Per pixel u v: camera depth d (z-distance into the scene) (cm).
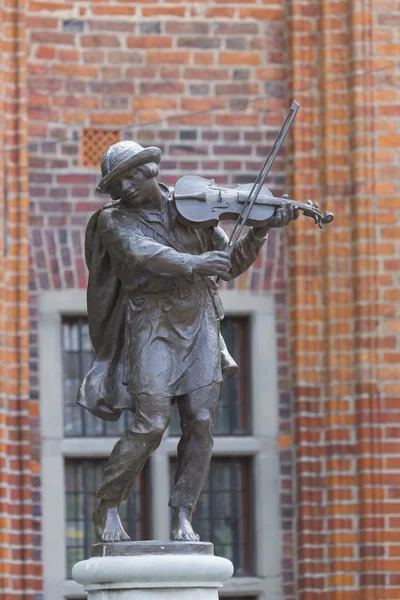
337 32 2656
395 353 2586
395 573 2534
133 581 1572
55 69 2642
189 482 1650
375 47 2648
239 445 2617
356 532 2552
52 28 2648
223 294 2633
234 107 2667
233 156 2659
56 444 2575
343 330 2600
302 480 2580
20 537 2525
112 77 2652
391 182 2625
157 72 2661
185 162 2650
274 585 2591
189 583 1575
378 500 2548
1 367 2539
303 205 1641
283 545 2603
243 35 2681
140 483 2625
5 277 2567
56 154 2627
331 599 2539
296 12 2664
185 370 1641
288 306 2639
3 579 2495
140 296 1641
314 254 2625
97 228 1650
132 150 1628
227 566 1591
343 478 2562
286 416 2630
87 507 2602
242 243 1678
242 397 2653
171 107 2658
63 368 2616
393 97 2642
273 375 2633
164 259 1605
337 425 2577
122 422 2622
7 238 2580
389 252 2608
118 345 1683
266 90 2677
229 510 2639
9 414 2552
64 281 2608
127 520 2617
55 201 2617
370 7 2650
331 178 2628
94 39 2655
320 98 2653
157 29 2667
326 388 2597
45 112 2633
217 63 2673
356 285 2600
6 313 2564
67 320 2627
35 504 2558
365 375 2577
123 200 1645
